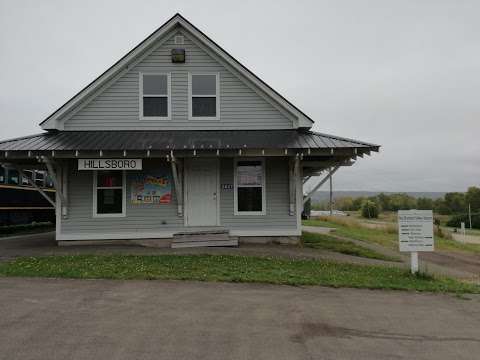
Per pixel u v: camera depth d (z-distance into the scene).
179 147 12.11
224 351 4.95
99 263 9.84
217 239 12.91
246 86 14.34
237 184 13.90
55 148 11.93
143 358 4.70
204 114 14.30
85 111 14.10
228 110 14.29
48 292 7.35
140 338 5.28
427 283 8.92
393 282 8.87
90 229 13.52
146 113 14.23
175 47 14.30
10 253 11.61
